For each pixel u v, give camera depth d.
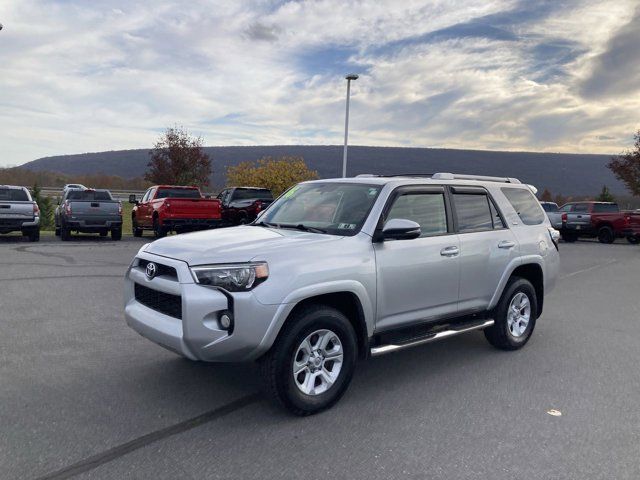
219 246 4.05
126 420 3.86
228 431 3.72
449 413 4.13
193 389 4.49
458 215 5.32
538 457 3.43
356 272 4.24
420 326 4.89
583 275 12.48
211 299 3.73
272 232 4.62
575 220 24.06
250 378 4.78
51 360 5.14
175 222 17.09
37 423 3.77
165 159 33.22
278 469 3.21
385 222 4.60
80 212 17.20
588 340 6.44
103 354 5.36
